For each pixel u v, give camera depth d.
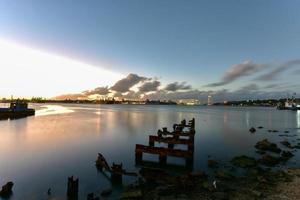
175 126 47.62
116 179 18.58
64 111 131.75
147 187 16.70
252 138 43.00
